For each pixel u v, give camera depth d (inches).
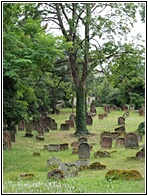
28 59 610.9
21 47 647.8
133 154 730.2
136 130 1112.2
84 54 1095.0
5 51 608.7
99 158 700.7
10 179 522.9
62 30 1059.3
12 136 947.3
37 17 984.3
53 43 651.5
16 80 743.1
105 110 1889.8
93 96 2564.0
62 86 1594.5
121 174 493.7
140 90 1975.9
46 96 1520.7
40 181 489.4
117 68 1128.8
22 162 674.2
